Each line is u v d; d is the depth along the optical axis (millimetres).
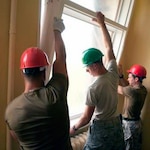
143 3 2746
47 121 1016
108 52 1830
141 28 2805
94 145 1647
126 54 2969
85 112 1621
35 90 1044
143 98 2533
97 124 1638
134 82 2547
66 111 1107
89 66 1642
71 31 1976
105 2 2305
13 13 1151
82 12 1659
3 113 1230
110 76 1676
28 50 1082
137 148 2598
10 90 1216
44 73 1093
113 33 2621
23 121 1007
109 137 1629
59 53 1173
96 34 2309
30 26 1289
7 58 1203
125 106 2645
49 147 1063
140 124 2613
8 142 1259
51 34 1328
